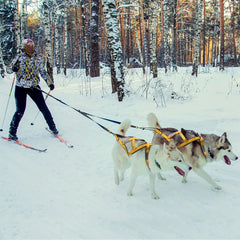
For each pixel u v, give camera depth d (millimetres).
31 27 37375
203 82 12539
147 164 3510
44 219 3061
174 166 3342
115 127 6715
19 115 5387
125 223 3029
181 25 29219
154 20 14969
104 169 4547
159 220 3098
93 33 14031
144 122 6957
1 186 3674
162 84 10539
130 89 9711
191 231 2883
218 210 3281
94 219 3105
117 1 18234
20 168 4309
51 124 5812
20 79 5312
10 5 22172
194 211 3270
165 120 6887
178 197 3621
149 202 3512
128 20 26750
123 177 4168
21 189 3695
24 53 5312
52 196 3598
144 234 2828
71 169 4480
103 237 2762
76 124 6832
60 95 10125
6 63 21859
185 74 16922
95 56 14320
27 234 2771
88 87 11641
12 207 3252
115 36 8750
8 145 5172
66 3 21344
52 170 4395
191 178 4270
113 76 9586
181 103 8523
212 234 2830
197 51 15828
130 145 3807
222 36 18312
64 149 5297
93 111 7996
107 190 3840
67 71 20828
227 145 3918
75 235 2785
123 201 3539
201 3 15844
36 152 5043
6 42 21812
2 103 8016
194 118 6895
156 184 4055
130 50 33719
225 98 8773
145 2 22094
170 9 24016
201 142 3904
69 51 37750
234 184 3955
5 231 2789
